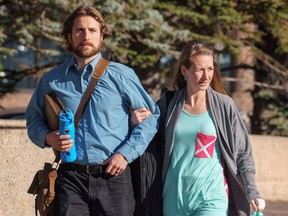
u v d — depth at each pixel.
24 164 10.40
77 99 6.56
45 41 20.00
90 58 6.63
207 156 6.85
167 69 19.61
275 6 19.41
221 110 6.93
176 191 6.85
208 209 6.74
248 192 6.83
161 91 20.11
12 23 17.39
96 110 6.52
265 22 20.02
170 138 6.91
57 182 6.55
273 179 15.80
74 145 6.44
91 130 6.48
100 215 6.53
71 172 6.50
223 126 6.92
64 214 6.44
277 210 14.36
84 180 6.48
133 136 6.59
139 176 6.85
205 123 6.90
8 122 13.19
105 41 16.88
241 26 19.41
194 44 7.02
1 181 10.16
